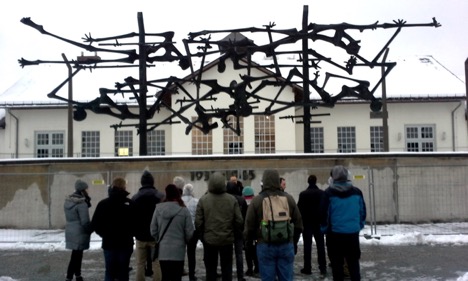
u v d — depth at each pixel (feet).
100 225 28.63
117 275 29.01
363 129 113.39
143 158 62.95
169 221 27.32
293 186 62.34
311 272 36.17
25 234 58.44
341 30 53.88
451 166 60.13
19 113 115.03
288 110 105.09
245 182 62.69
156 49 56.80
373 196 54.19
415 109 113.50
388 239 49.90
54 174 59.47
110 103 56.49
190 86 104.88
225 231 27.17
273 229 24.38
